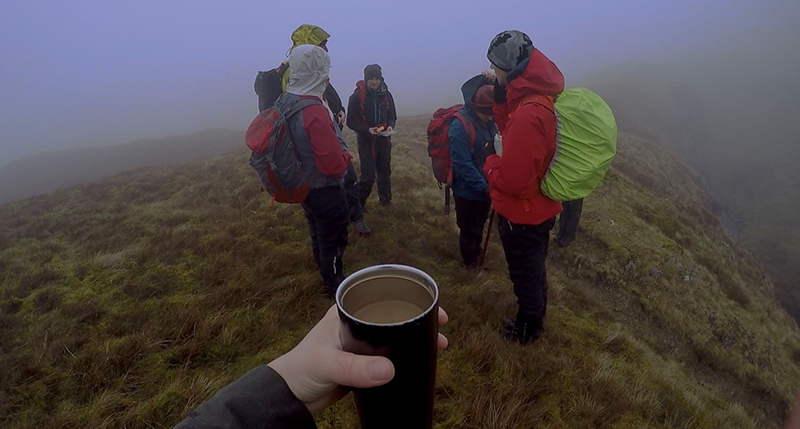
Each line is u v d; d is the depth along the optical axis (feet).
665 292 25.49
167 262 17.35
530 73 9.64
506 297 15.94
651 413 11.61
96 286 16.06
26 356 11.83
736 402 19.75
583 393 11.37
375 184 29.45
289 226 21.07
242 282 15.19
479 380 11.12
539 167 9.91
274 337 12.69
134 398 10.30
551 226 11.64
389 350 2.49
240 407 2.76
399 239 20.26
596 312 20.10
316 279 15.33
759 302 39.09
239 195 27.22
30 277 16.93
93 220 25.43
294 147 11.13
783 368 26.86
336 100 19.75
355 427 9.44
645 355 16.56
